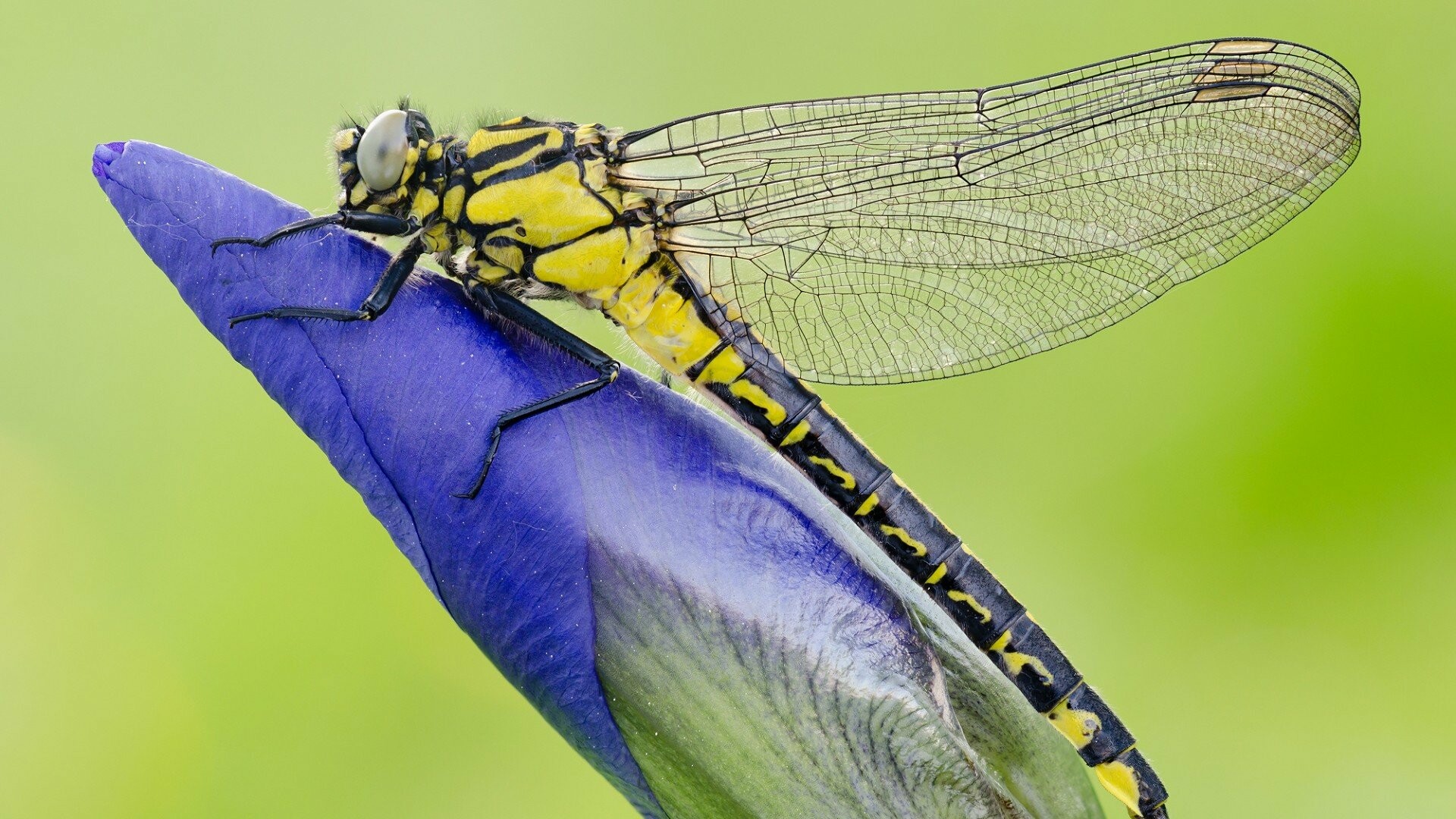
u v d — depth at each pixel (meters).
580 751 0.35
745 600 0.35
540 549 0.35
